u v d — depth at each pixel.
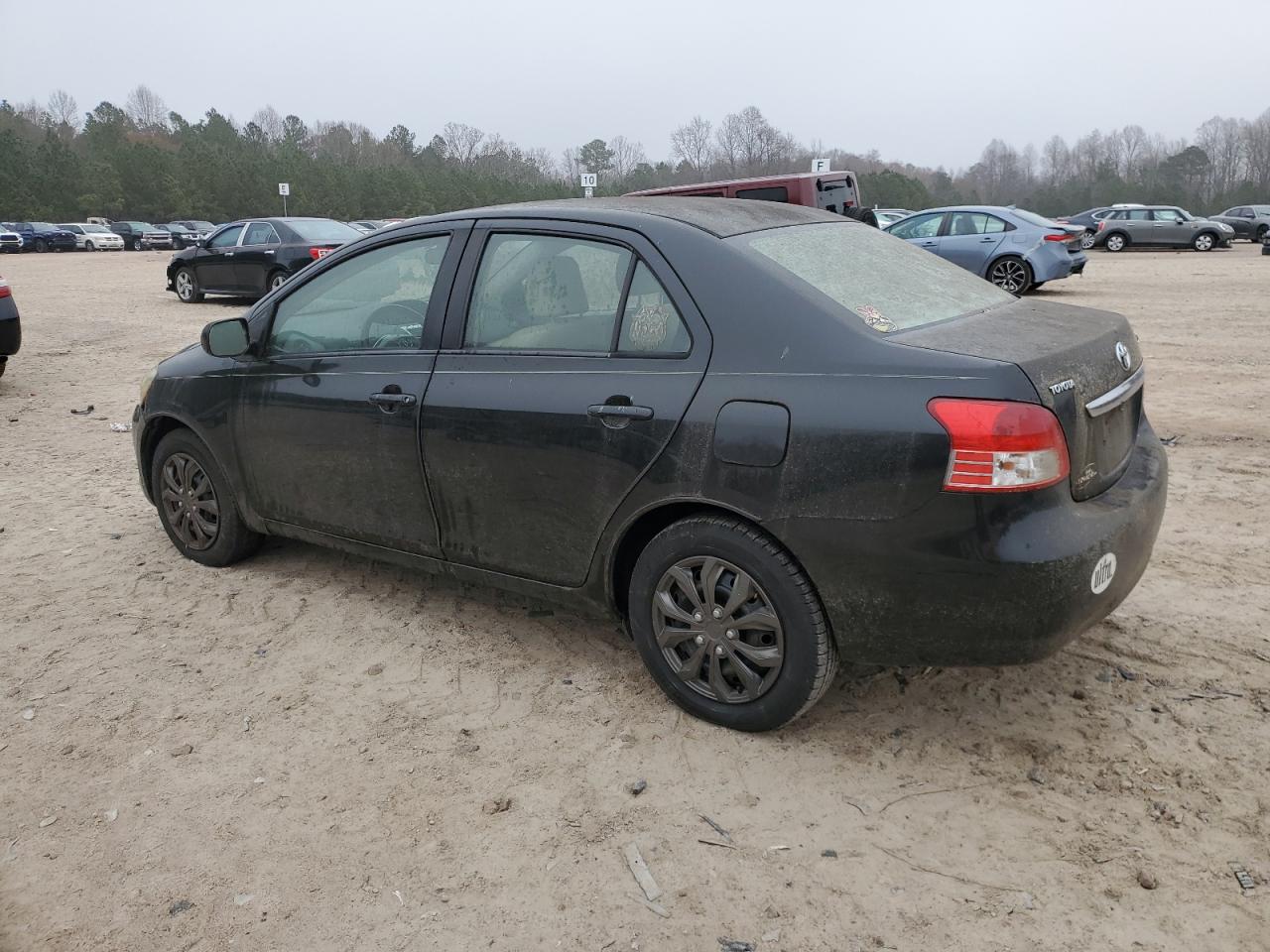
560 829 2.82
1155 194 94.81
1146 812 2.81
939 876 2.59
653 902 2.54
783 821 2.82
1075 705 3.37
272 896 2.59
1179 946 2.34
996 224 15.90
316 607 4.32
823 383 2.84
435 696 3.56
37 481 6.38
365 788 3.03
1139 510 2.98
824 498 2.81
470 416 3.52
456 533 3.71
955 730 3.24
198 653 3.92
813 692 3.02
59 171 67.94
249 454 4.35
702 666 3.25
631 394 3.15
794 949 2.37
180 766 3.16
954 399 2.66
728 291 3.07
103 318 15.59
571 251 3.43
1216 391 8.41
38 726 3.41
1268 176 100.50
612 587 3.41
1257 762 3.02
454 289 3.69
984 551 2.66
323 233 17.27
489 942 2.42
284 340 4.25
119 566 4.84
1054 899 2.50
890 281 3.34
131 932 2.49
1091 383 2.92
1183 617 3.99
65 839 2.83
